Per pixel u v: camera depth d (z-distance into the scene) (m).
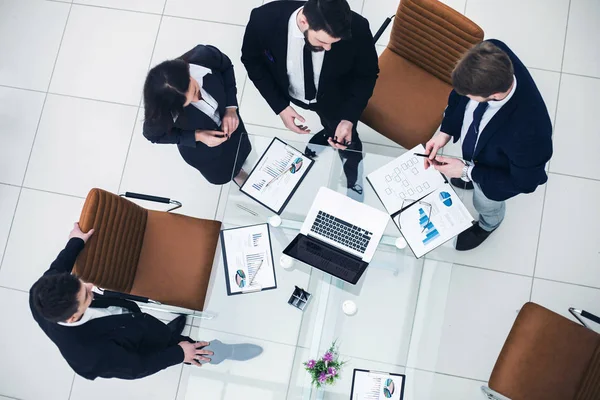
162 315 3.27
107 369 2.38
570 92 3.35
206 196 3.48
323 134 2.81
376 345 2.36
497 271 3.18
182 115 2.38
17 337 3.33
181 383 3.19
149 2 3.78
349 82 2.73
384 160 2.54
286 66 2.55
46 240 3.48
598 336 2.49
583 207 3.21
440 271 2.37
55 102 3.69
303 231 2.45
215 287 2.49
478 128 2.30
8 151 3.64
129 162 3.57
